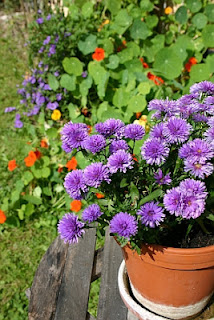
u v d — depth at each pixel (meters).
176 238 0.80
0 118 2.20
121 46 2.05
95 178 0.69
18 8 3.21
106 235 1.02
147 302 0.83
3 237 1.53
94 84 1.94
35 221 1.57
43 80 2.03
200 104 0.77
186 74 1.97
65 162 1.58
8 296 1.34
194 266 0.73
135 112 1.62
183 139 0.69
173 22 2.16
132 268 0.80
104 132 0.75
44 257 0.97
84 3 2.21
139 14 2.08
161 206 0.71
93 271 0.95
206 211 0.74
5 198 1.57
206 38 1.90
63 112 2.03
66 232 0.70
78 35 1.93
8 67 2.64
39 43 2.06
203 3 2.06
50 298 0.88
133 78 1.77
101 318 0.84
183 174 0.75
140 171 0.77
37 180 1.62
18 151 1.91
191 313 0.83
